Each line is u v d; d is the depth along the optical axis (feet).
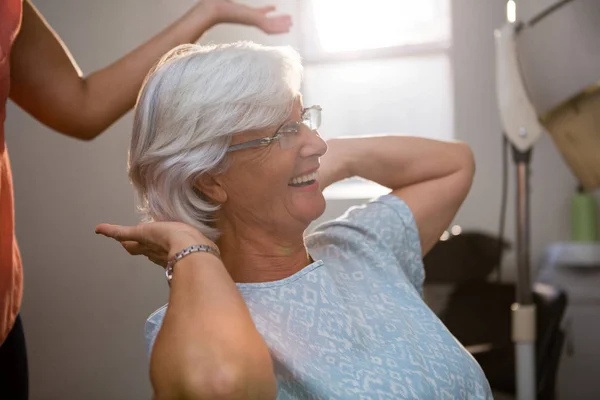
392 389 3.40
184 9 10.85
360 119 11.69
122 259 10.94
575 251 10.05
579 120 5.98
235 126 3.28
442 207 4.39
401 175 4.40
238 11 4.92
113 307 10.99
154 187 3.47
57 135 11.09
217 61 3.27
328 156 4.24
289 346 3.41
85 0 11.08
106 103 4.82
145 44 4.90
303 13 11.67
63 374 11.14
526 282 6.82
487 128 10.87
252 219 3.54
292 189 3.51
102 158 10.96
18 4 4.35
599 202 10.53
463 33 10.93
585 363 10.04
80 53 11.14
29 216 11.21
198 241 3.27
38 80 4.75
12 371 4.61
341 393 3.34
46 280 11.18
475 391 3.70
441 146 4.47
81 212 11.05
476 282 9.27
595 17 5.73
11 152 11.21
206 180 3.46
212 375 2.78
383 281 3.92
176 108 3.27
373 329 3.66
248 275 3.64
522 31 6.18
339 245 4.06
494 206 10.85
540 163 10.77
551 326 8.28
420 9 11.32
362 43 11.59
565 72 5.94
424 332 3.75
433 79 11.38
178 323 2.94
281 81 3.33
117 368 11.02
